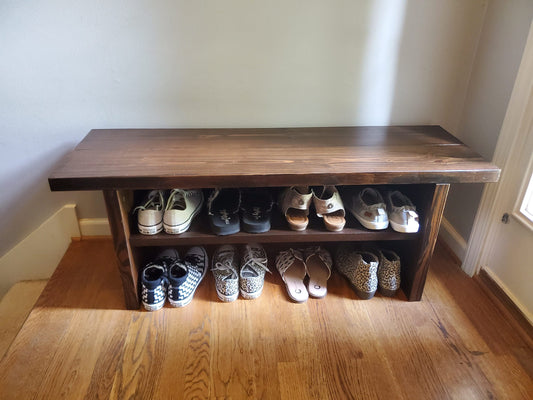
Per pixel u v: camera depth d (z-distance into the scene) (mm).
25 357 1243
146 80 1462
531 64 1218
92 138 1423
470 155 1319
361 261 1407
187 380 1182
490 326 1375
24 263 1752
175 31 1392
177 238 1316
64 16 1334
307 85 1518
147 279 1399
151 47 1409
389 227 1391
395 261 1422
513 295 1407
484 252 1522
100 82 1449
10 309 1646
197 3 1353
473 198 1561
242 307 1432
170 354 1259
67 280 1544
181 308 1424
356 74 1513
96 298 1465
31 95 1440
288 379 1188
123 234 1264
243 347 1284
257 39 1426
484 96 1463
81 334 1322
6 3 1291
